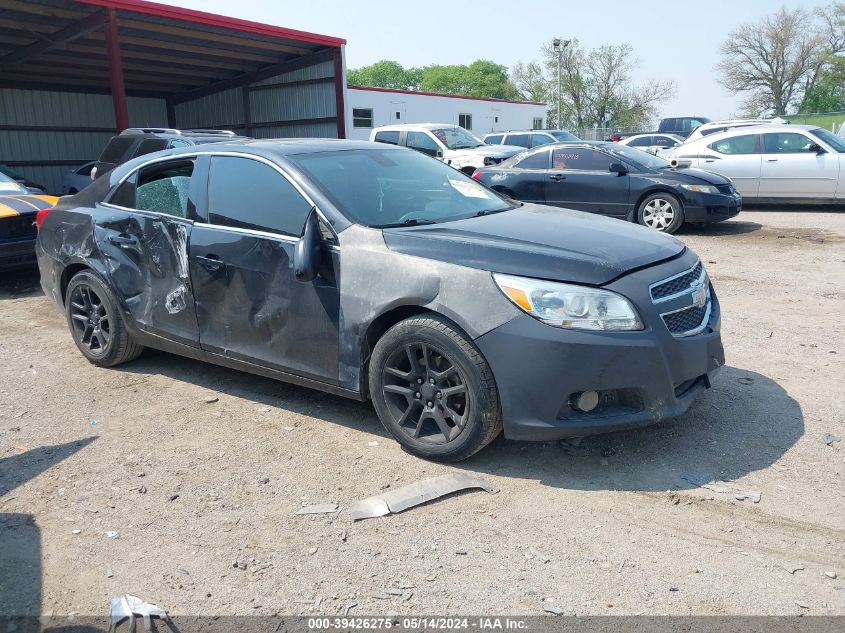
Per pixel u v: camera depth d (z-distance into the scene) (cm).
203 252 446
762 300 705
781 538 304
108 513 338
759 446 386
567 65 6494
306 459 387
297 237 405
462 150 1659
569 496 342
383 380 384
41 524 330
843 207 1423
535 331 338
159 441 414
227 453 396
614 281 347
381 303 376
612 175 1139
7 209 791
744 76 6062
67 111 2264
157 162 496
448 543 307
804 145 1345
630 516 324
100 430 431
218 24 1664
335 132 2009
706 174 1116
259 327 427
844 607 262
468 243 368
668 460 373
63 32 1644
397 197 436
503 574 285
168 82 2284
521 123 4216
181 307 467
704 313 388
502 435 407
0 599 279
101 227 513
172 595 279
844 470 358
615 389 343
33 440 420
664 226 1117
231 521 329
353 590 279
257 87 2181
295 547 308
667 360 348
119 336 519
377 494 348
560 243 375
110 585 286
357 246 387
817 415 422
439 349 360
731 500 334
